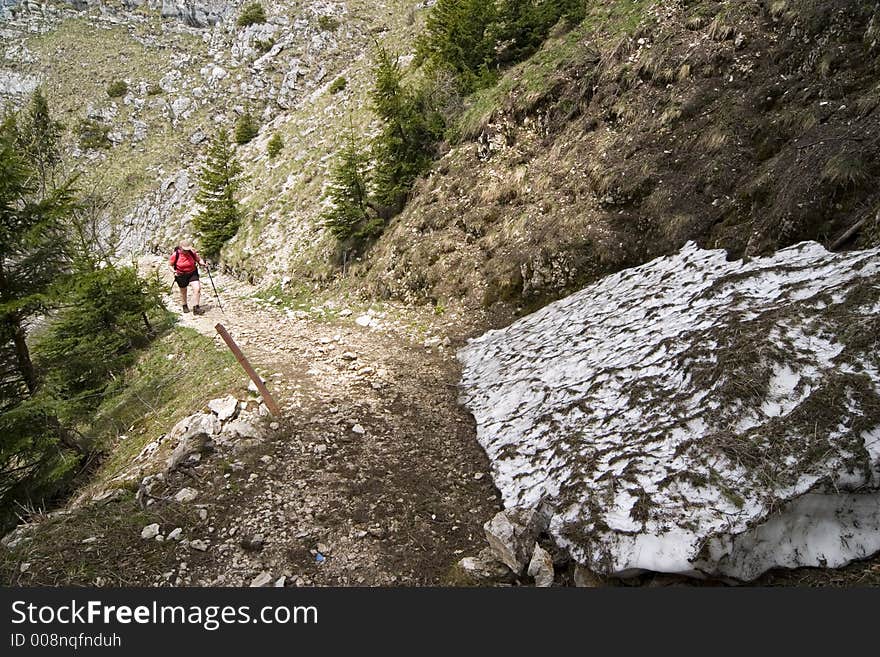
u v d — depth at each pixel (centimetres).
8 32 5847
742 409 479
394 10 4894
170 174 4012
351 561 519
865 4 929
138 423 1065
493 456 681
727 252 845
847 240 698
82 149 4553
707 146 1035
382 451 715
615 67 1315
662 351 638
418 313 1340
